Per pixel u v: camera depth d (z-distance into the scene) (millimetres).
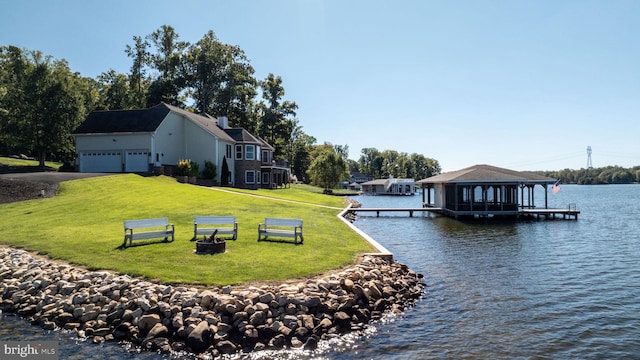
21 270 14016
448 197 46062
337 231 22344
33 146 51469
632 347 10188
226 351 9688
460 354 9773
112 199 28094
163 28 70500
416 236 28250
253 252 15508
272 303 11117
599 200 83375
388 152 174250
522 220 39875
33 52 50938
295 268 13609
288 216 26750
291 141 106500
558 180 42312
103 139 43406
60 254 15078
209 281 12133
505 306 13148
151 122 43750
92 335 10539
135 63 71062
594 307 13086
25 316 11867
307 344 10055
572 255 21391
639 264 19234
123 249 15555
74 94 52094
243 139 52594
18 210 24531
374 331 11117
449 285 15492
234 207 28516
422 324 11617
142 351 9742
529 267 18516
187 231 19391
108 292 11820
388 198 94125
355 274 13406
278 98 83875
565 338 10703
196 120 47250
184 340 10055
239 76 70250
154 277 12445
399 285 14453
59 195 29078
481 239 26922
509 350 10008
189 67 70688
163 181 38000
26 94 49969
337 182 82750
